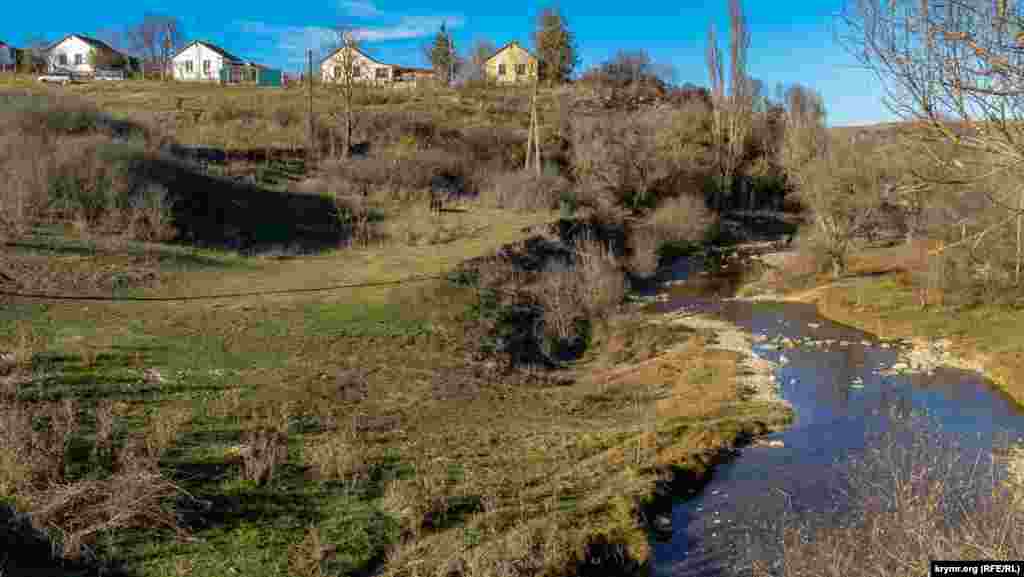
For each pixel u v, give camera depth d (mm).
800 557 7676
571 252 35031
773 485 14023
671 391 20625
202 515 10641
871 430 17172
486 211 40781
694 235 47312
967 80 4184
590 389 20453
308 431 14289
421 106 64812
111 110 49281
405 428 15391
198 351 17891
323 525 11039
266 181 40031
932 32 4289
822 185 36094
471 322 23438
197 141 45312
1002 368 21703
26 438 10922
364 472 12773
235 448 12734
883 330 27688
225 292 23359
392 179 43406
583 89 80625
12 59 79500
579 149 52969
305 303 22906
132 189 29844
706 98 82125
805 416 18391
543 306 26906
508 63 86500
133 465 10711
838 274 36594
